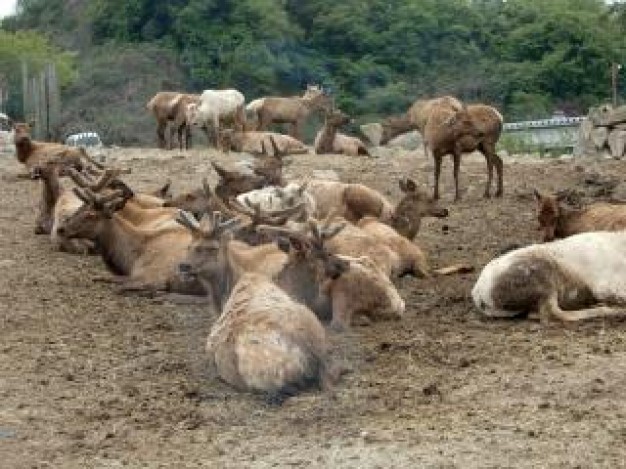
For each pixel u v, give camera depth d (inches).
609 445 339.0
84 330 500.7
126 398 406.6
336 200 679.1
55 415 392.5
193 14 2459.4
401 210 654.5
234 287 426.6
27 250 693.3
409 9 2529.5
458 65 2455.7
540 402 377.4
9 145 1253.1
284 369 381.7
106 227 581.3
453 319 491.5
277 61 2388.0
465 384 400.8
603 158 1023.0
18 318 522.9
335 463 335.6
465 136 806.5
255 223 557.6
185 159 1064.8
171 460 347.6
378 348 448.5
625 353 419.8
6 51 2502.5
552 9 2546.8
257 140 1147.3
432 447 343.3
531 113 2201.0
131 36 2598.4
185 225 481.7
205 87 2363.4
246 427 370.0
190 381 419.5
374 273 484.4
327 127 1187.9
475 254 652.1
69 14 3073.3
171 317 521.0
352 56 2482.8
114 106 2303.2
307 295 473.4
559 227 581.3
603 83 2297.0
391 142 1504.7
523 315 481.7
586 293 477.4
